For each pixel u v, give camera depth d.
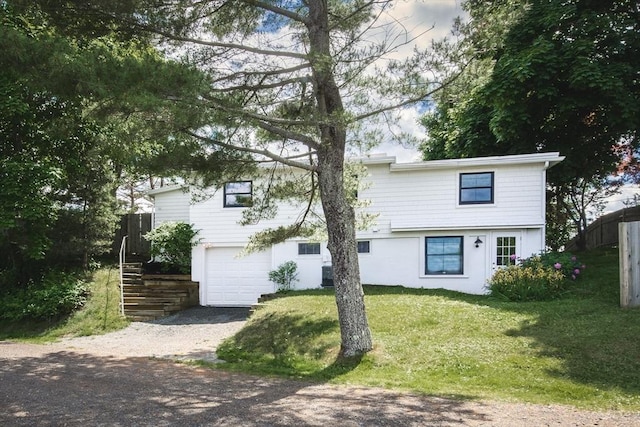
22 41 6.14
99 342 11.20
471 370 7.41
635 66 14.59
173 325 13.30
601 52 14.77
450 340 8.79
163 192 19.16
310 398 6.02
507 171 14.66
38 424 4.85
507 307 10.87
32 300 13.17
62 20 7.07
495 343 8.41
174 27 7.57
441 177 15.16
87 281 15.47
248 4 7.95
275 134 8.51
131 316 13.81
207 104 6.61
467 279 14.98
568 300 11.11
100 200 15.95
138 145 7.34
